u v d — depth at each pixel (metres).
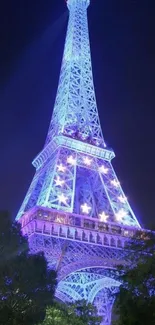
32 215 95.88
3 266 49.09
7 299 47.91
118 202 118.69
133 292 46.78
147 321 42.94
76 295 93.44
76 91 146.12
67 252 89.56
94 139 135.38
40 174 127.75
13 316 46.50
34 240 87.50
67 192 110.25
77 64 154.38
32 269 50.31
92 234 97.50
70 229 94.56
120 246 99.25
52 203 106.88
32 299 48.78
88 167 126.00
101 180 123.31
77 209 116.88
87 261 89.94
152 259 47.28
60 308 71.81
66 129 132.88
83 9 172.50
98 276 98.44
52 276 52.78
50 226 91.94
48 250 86.56
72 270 85.00
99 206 117.69
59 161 119.44
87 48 160.00
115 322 57.16
